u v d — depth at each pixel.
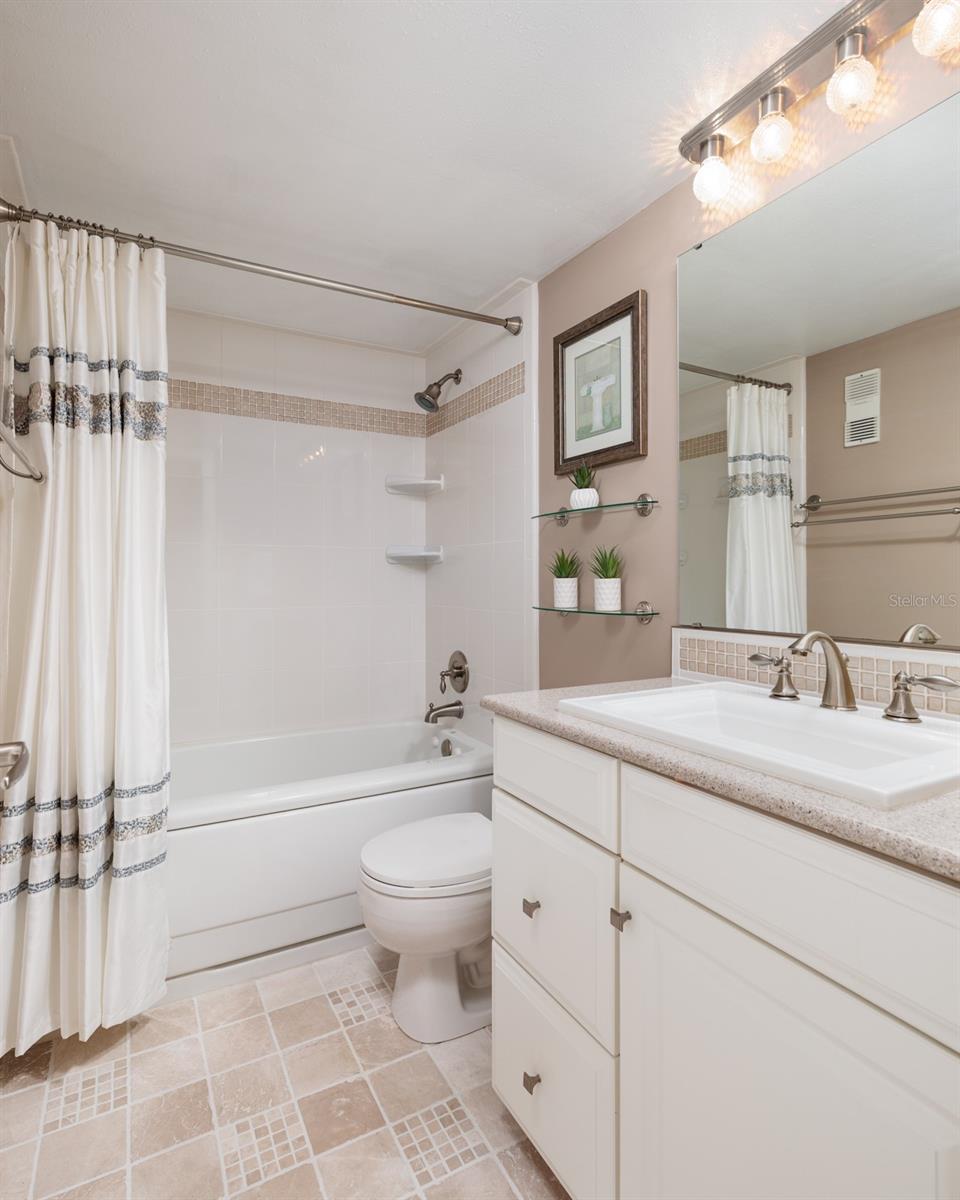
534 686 2.20
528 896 1.20
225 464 2.58
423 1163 1.22
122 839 1.51
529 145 1.48
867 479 1.19
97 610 1.52
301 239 1.90
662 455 1.67
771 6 1.10
